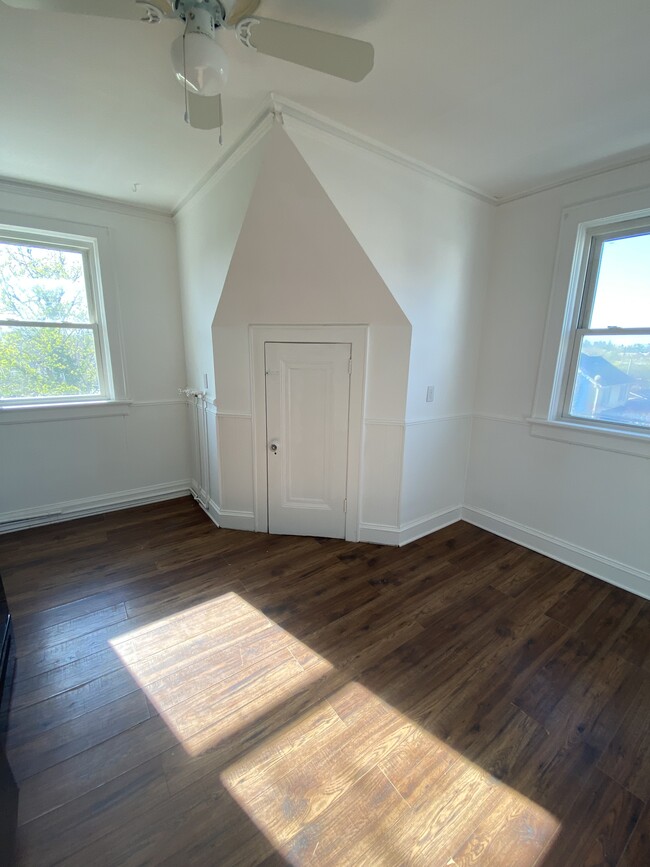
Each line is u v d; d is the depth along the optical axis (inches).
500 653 68.2
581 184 86.8
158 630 71.8
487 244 104.7
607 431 86.7
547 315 95.7
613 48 50.9
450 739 52.8
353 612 77.9
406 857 40.2
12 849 37.8
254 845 40.9
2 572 89.7
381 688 60.5
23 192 96.4
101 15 37.7
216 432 106.0
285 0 44.8
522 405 104.0
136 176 91.8
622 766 49.8
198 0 38.3
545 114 65.9
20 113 66.5
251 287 88.0
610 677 63.6
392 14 46.5
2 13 45.5
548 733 54.0
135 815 43.2
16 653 65.3
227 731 53.0
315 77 57.1
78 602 79.3
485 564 96.8
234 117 67.5
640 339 83.4
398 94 61.0
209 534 109.5
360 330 93.1
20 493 108.9
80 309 112.8
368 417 98.7
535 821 43.6
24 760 48.6
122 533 109.2
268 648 68.0
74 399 115.4
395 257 84.9
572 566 96.1
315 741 52.0
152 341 124.0
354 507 104.9
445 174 87.7
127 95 61.6
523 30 48.2
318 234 77.0
